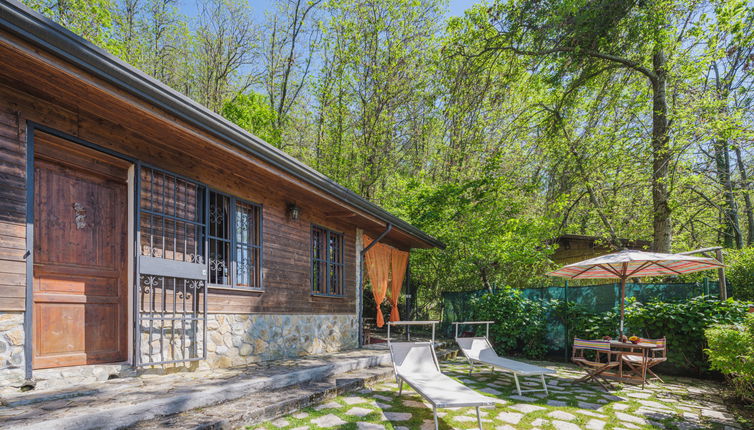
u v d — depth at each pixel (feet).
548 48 35.60
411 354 18.02
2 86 10.98
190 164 17.03
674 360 23.88
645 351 20.43
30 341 11.30
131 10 57.21
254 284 20.42
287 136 63.62
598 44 34.73
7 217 10.89
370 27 53.01
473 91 40.91
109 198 14.34
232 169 18.53
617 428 13.83
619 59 35.45
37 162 12.27
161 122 13.03
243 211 20.25
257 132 58.59
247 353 19.53
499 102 42.52
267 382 15.38
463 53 38.68
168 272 15.12
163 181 15.62
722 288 24.35
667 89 37.93
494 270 44.75
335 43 56.65
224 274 18.56
